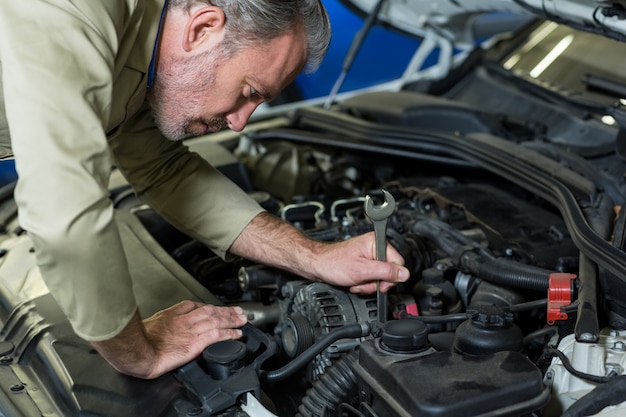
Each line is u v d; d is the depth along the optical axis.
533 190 2.11
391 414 1.29
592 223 1.87
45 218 1.25
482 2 2.42
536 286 1.67
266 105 4.82
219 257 2.14
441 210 2.14
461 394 1.23
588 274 1.64
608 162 2.35
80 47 1.29
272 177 2.71
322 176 2.67
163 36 1.50
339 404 1.49
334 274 1.69
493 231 1.99
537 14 2.23
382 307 1.62
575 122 2.61
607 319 1.61
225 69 1.50
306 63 1.63
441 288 1.75
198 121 1.62
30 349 1.72
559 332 1.58
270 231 1.87
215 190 1.92
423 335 1.37
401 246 1.87
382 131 2.62
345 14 4.98
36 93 1.24
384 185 2.50
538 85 2.86
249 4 1.41
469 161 2.41
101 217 1.29
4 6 1.28
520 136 2.61
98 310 1.34
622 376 1.32
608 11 1.91
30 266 2.06
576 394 1.38
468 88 3.14
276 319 1.83
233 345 1.51
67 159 1.25
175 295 1.80
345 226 2.03
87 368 1.57
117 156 1.91
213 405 1.41
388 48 5.23
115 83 1.48
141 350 1.46
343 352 1.60
